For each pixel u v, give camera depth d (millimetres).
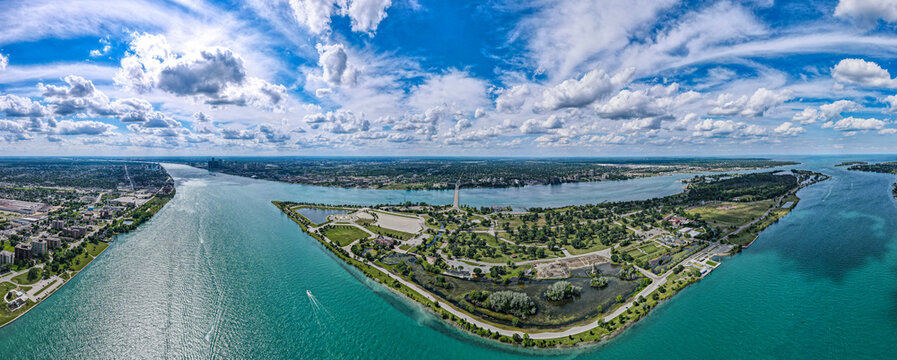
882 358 163000
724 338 175500
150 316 197375
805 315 194500
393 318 194750
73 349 171625
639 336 176250
